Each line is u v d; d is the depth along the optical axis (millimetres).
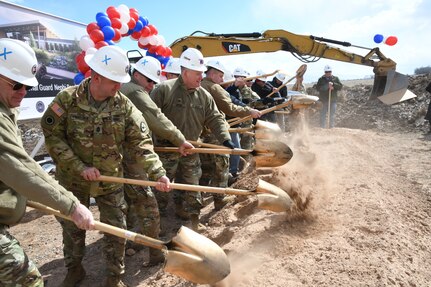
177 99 4391
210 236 4230
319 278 2773
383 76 9742
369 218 3811
